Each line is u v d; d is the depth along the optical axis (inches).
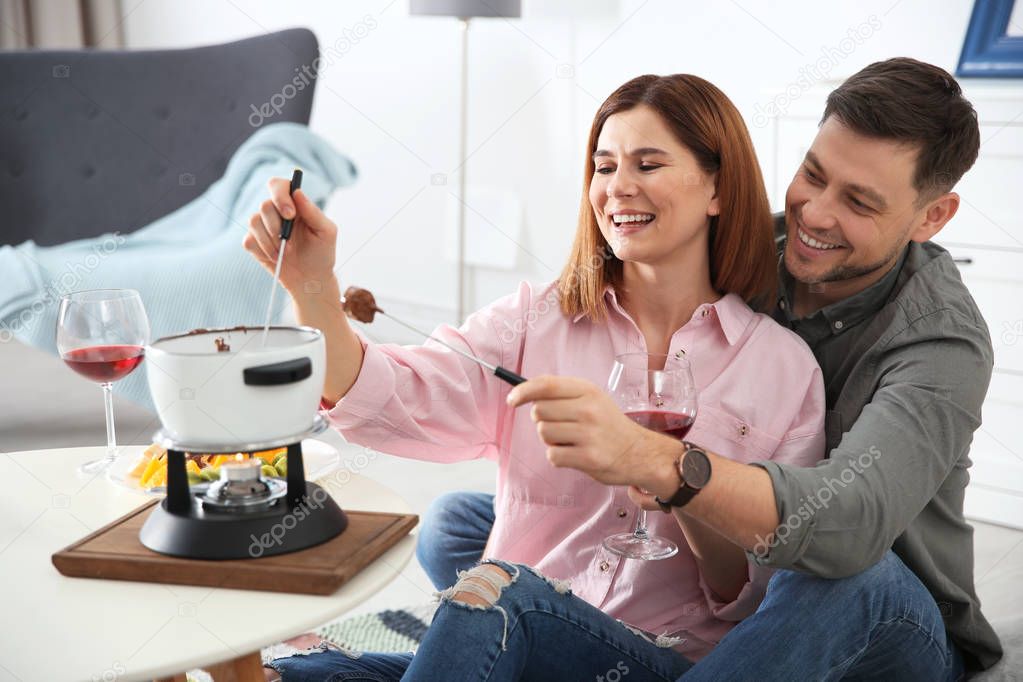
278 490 44.7
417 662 44.8
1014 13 107.9
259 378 40.3
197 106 147.1
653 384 46.7
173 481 43.0
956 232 101.1
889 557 49.4
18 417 129.1
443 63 157.8
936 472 49.6
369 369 51.4
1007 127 96.3
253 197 125.7
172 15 192.9
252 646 37.8
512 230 154.2
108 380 56.6
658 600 54.7
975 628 57.6
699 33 131.9
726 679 45.9
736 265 57.1
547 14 145.7
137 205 145.3
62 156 145.3
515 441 56.6
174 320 116.0
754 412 55.3
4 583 41.9
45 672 35.8
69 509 49.7
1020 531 101.2
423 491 106.8
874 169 52.5
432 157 161.8
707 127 53.8
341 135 173.3
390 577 42.6
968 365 51.9
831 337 58.2
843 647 46.8
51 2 192.9
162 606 40.2
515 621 45.7
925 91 52.2
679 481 43.1
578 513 56.3
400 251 168.7
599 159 54.8
